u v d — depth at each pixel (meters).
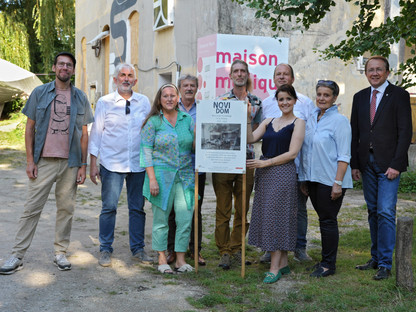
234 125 4.59
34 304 3.92
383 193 4.58
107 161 5.04
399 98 4.57
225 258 4.96
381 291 4.20
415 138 11.61
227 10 10.60
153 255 5.48
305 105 5.37
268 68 8.64
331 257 4.73
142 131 4.79
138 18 14.89
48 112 4.70
